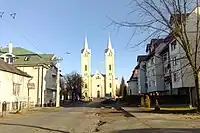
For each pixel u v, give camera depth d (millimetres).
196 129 14867
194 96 45281
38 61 59062
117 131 15227
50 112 37219
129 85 103375
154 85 63375
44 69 59938
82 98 118000
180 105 45688
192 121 19625
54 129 17172
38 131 15984
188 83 44656
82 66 140125
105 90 140375
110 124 19797
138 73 84875
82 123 21469
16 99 44438
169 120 20734
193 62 26250
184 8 24688
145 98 46562
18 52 62344
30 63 58625
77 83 103562
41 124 20516
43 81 58812
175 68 48344
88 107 53281
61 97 96438
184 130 14477
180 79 46094
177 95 50750
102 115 30703
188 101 49750
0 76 38812
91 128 17828
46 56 67875
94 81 142125
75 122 22328
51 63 64250
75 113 34812
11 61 58344
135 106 49219
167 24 24594
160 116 24844
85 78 139000
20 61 59438
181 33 24922
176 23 24766
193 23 40188
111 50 141875
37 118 26594
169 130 14562
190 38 39375
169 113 28297
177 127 15984
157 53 61188
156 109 33625
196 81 25047
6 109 38531
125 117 26531
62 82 97375
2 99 39188
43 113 35000
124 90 100750
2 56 57500
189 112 27125
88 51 140875
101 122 22203
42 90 58156
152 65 65062
